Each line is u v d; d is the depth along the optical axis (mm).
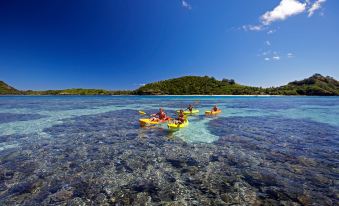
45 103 46750
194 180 6793
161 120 16328
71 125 16812
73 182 6695
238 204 5488
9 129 15172
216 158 8719
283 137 12367
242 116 22391
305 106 37688
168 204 5520
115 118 21078
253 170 7504
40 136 12906
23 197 5848
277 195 5875
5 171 7527
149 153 9422
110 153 9477
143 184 6551
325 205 5418
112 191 6145
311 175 7078
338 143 11016
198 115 23016
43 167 7887
